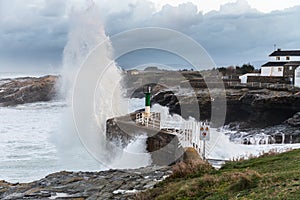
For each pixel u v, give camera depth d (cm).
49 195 1222
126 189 1246
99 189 1266
